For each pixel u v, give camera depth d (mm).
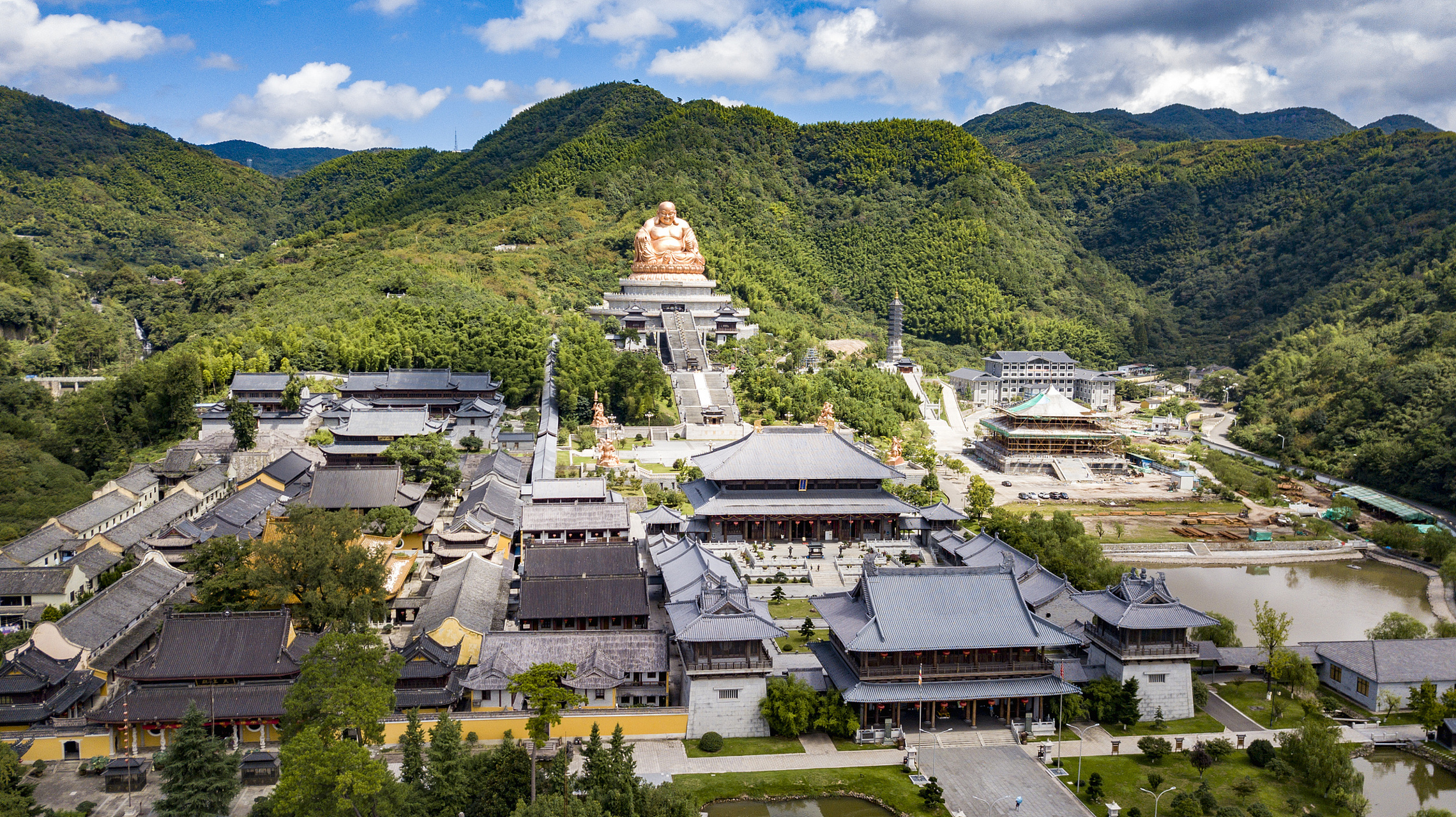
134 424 196625
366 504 143875
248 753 87312
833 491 154375
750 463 152750
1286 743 91938
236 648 93250
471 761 79375
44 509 160750
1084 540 151000
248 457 179375
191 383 199125
